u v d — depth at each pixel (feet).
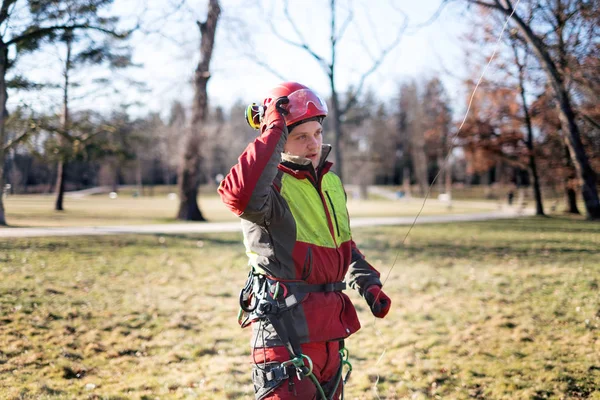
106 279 25.16
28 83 39.65
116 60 42.04
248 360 14.52
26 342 15.25
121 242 38.75
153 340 16.34
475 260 25.52
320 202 6.51
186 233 47.60
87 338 16.11
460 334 15.23
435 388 11.91
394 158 233.96
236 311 19.88
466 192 179.22
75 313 18.48
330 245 6.46
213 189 229.45
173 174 278.46
